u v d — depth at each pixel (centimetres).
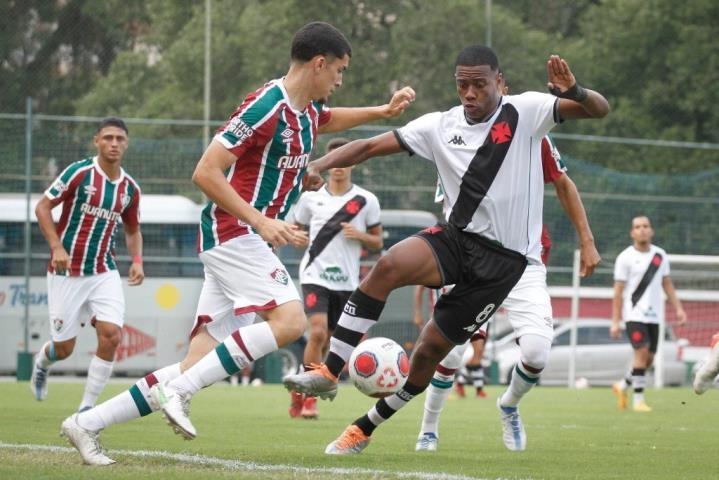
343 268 3800
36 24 10350
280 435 2964
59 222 3362
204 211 2128
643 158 9581
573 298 6731
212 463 2092
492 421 3700
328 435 2975
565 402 5078
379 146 2305
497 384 7181
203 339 2261
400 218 7050
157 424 3178
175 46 10006
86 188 3319
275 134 2062
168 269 7375
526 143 2225
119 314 3375
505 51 10219
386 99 10219
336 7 10331
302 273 3816
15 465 1947
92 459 1959
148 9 10544
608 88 10762
